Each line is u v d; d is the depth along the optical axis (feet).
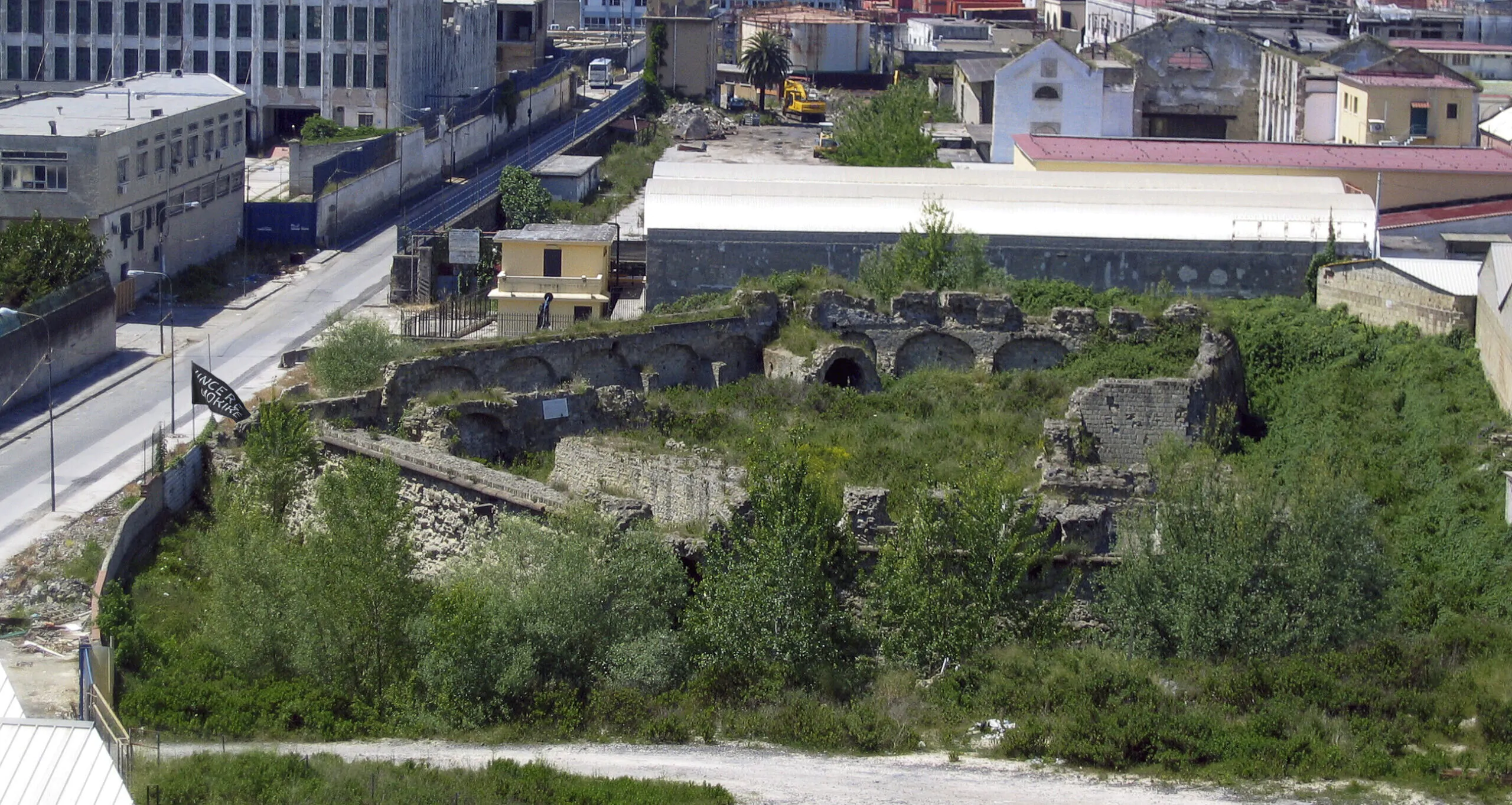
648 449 182.19
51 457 201.87
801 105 560.61
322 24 436.35
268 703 141.18
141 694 141.90
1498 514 197.77
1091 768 130.31
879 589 151.53
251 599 151.02
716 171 321.32
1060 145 354.54
